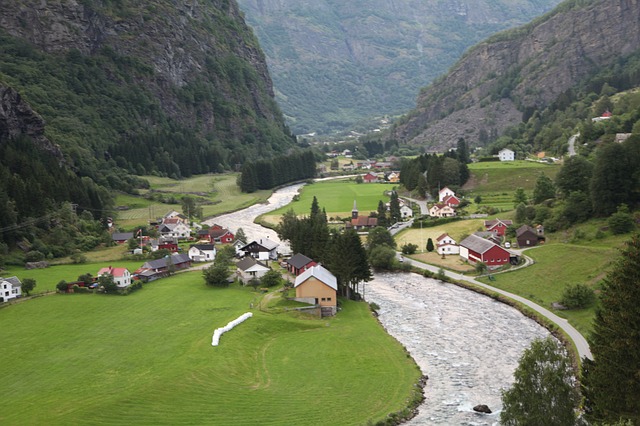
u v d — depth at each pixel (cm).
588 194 16800
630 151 15762
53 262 16475
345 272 12769
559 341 10019
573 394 6391
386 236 17888
